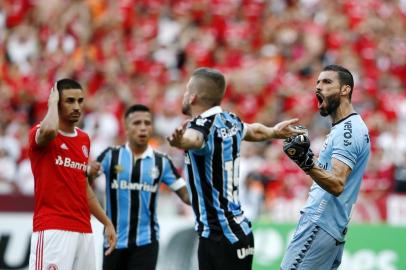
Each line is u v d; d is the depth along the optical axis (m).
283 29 71.38
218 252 24.83
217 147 24.91
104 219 27.56
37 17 72.50
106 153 31.89
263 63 67.06
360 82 66.06
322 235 25.14
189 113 25.84
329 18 74.00
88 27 71.25
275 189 51.00
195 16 73.06
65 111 26.27
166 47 70.12
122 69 67.12
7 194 42.69
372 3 77.62
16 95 64.88
